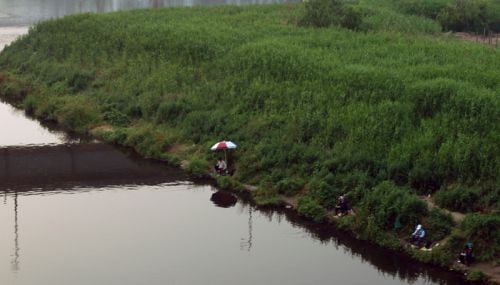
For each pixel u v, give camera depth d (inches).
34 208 1542.8
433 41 2460.6
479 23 3171.8
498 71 1943.9
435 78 1862.7
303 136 1680.6
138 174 1733.5
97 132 2011.6
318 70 1988.2
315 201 1454.2
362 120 1641.2
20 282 1213.1
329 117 1702.8
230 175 1657.2
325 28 2667.3
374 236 1317.7
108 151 1898.4
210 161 1718.8
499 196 1325.0
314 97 1815.9
